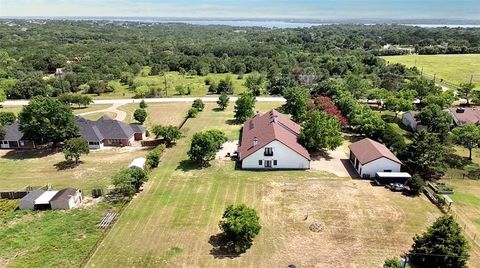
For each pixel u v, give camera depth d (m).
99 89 132.50
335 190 56.69
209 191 57.03
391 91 113.25
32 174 65.00
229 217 43.03
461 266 38.09
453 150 72.69
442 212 50.81
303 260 41.25
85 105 113.62
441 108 89.62
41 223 49.31
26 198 53.50
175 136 77.00
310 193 55.84
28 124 72.50
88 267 40.56
